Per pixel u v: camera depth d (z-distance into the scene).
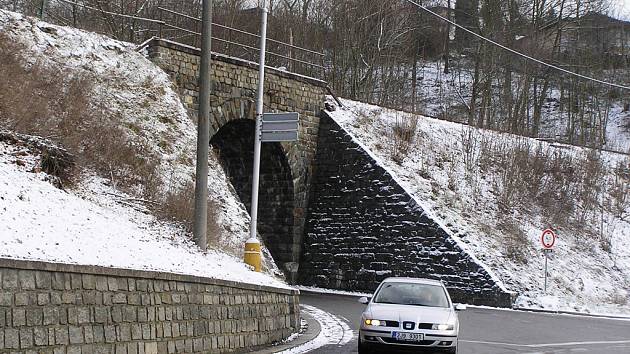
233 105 30.38
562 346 17.45
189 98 28.31
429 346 13.54
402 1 57.44
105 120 20.48
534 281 29.67
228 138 33.00
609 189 39.81
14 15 22.81
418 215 30.67
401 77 58.84
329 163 34.22
